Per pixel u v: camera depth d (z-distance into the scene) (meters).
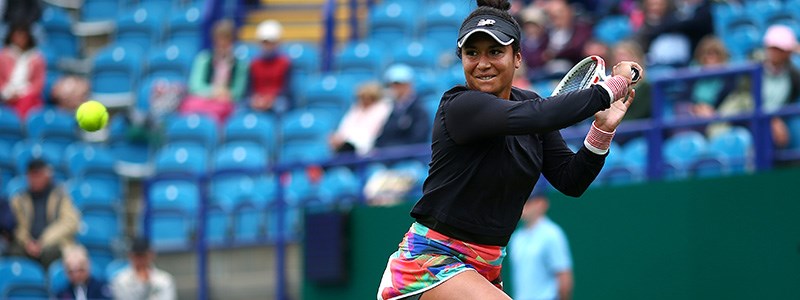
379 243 21.56
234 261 24.27
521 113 8.90
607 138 9.73
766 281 18.69
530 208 18.89
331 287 22.06
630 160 21.36
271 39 29.56
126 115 29.80
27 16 34.97
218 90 29.70
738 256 18.92
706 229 19.22
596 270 20.11
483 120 9.04
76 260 22.58
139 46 34.72
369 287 21.61
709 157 20.50
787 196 18.59
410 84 24.41
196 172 26.75
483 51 9.26
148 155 29.19
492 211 9.55
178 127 28.38
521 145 9.58
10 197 26.50
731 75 19.70
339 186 23.38
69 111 31.00
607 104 8.98
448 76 27.84
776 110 19.25
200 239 24.28
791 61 21.30
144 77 32.66
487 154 9.39
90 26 36.75
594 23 29.70
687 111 21.00
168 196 25.98
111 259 25.84
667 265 19.48
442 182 9.54
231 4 36.69
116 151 29.23
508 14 9.34
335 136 25.52
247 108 29.31
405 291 9.71
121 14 36.72
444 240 9.62
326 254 21.91
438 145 9.50
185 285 24.56
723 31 27.62
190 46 34.44
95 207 26.69
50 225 23.95
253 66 29.64
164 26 35.34
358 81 30.12
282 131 27.56
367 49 30.92
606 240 20.06
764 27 28.25
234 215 24.66
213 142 28.31
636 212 19.86
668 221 19.55
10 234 24.00
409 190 22.11
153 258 24.75
